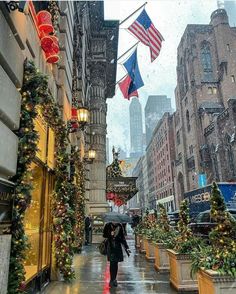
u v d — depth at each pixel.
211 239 5.32
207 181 60.00
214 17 75.69
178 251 7.37
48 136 8.04
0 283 3.99
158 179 98.31
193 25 76.19
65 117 10.33
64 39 10.55
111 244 7.89
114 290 7.21
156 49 12.28
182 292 6.96
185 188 70.44
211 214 5.45
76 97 15.02
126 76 14.84
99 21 25.78
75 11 15.09
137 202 152.88
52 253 8.58
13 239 4.44
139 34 12.41
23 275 4.48
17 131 4.89
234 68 68.19
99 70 25.48
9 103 4.41
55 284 7.93
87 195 21.77
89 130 23.52
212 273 4.79
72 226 9.34
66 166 8.89
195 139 65.62
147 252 12.86
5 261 4.15
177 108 81.06
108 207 22.25
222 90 69.25
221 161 55.41
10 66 4.50
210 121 63.72
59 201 8.66
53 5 8.39
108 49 29.08
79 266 11.11
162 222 11.53
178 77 79.81
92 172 22.62
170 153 82.00
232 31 73.12
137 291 7.11
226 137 55.00
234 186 18.77
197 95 69.50
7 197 4.37
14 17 4.61
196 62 72.38
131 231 39.84
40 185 7.68
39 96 5.62
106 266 11.09
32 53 6.27
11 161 4.45
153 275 9.24
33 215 7.44
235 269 4.77
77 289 7.35
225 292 4.72
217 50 73.81
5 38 4.29
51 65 8.77
